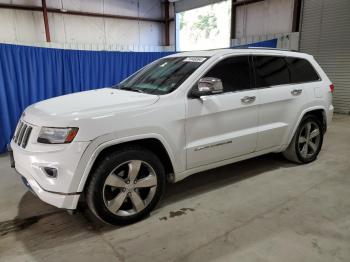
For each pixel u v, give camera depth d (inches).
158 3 490.6
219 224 105.0
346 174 149.6
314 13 335.0
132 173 101.4
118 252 90.6
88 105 100.8
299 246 91.7
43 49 216.8
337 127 257.8
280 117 142.6
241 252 89.3
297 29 354.0
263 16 386.9
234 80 126.1
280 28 371.6
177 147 109.6
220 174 151.9
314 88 156.9
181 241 95.4
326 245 92.0
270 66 141.4
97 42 434.6
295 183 139.3
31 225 106.8
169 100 107.1
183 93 110.7
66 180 90.3
